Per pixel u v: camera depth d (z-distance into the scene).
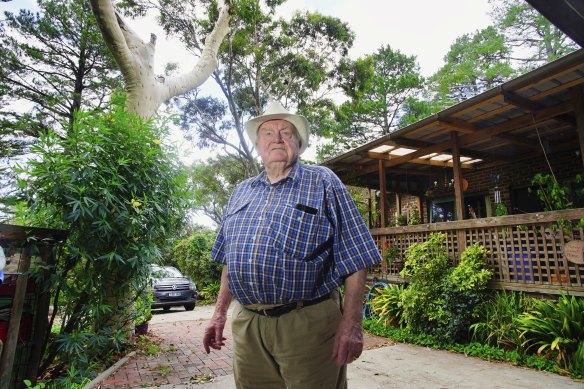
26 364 3.16
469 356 4.19
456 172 6.04
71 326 3.67
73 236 3.59
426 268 5.10
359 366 3.92
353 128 21.02
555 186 4.87
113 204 3.66
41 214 3.63
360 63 14.41
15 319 2.87
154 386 3.51
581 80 4.35
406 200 10.41
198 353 4.86
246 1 12.20
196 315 8.95
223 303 1.91
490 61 17.47
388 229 6.56
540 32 16.38
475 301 4.57
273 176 1.78
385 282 6.52
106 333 3.88
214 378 3.77
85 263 3.75
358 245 1.51
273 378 1.66
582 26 1.90
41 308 3.29
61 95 15.52
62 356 3.52
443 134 6.34
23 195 3.42
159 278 4.68
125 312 4.39
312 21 13.55
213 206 23.91
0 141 14.42
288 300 1.47
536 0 1.71
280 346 1.51
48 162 3.38
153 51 6.09
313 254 1.47
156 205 4.04
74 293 3.57
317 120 15.18
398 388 3.25
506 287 4.60
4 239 2.92
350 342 1.39
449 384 3.31
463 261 4.94
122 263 3.83
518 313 4.25
